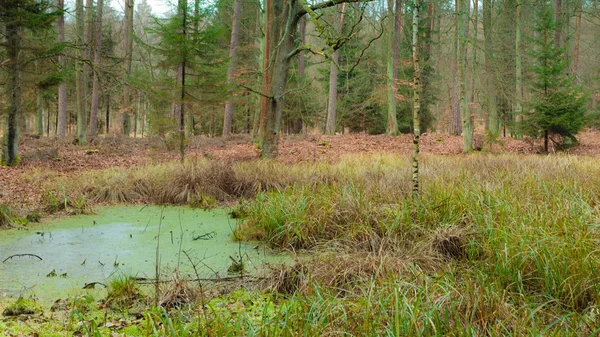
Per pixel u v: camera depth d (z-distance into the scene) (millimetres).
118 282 4324
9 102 12297
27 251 5824
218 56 12227
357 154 15523
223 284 4645
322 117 31391
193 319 3678
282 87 13531
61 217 7969
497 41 22656
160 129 12180
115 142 18828
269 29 13539
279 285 4426
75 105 32719
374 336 2930
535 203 6105
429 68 26438
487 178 8773
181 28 11586
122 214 8406
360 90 27266
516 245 4582
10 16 11375
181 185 9828
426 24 25406
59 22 17297
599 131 26016
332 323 3174
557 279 3959
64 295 4281
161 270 5070
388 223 6039
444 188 7031
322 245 5910
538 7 21094
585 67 30078
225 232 7094
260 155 13812
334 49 9516
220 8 19609
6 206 7512
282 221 6551
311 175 10141
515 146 18797
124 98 24656
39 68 12414
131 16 23375
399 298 3438
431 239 5371
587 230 4684
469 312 3367
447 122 34031
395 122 22234
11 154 12547
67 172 12047
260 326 3164
